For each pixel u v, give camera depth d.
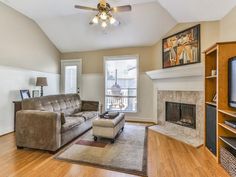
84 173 2.06
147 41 4.89
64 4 3.67
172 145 3.04
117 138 3.41
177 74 3.79
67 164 2.29
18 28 4.08
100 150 2.78
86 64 5.68
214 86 2.87
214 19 3.30
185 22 3.77
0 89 3.63
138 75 5.13
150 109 5.03
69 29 4.77
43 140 2.67
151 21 4.11
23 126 2.77
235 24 2.79
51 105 3.53
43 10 3.97
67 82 5.89
